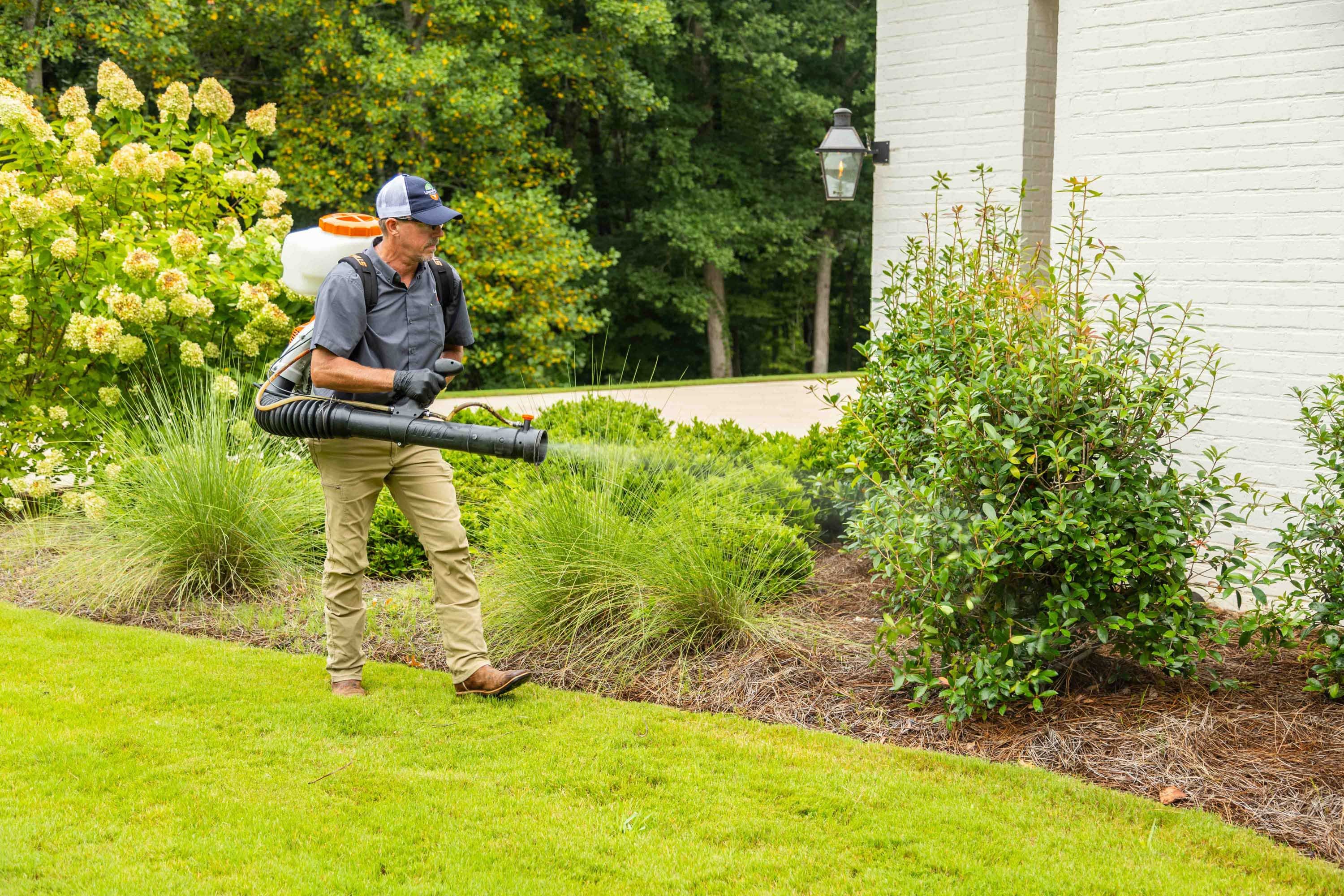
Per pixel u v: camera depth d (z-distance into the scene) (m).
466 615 3.96
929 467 3.88
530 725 3.71
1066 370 3.72
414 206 3.69
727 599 4.44
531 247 18.20
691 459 5.71
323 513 5.57
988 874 2.73
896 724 3.73
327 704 3.85
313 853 2.82
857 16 25.75
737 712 3.89
